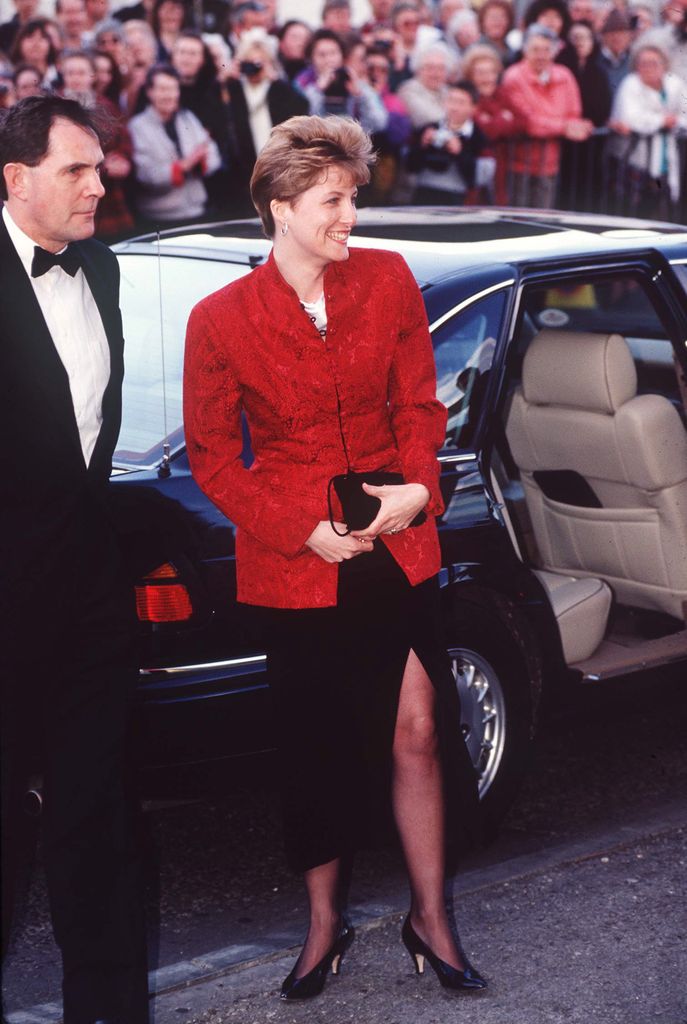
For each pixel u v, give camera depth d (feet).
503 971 13.65
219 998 13.25
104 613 11.92
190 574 13.89
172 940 14.56
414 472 12.44
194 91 32.96
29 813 13.34
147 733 13.85
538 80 37.27
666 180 40.01
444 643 13.11
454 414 16.20
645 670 17.98
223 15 34.83
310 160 11.59
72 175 11.15
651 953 14.01
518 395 19.52
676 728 20.11
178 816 17.42
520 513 19.71
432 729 13.02
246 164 33.86
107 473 12.07
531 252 17.31
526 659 16.61
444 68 36.14
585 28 38.09
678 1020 12.80
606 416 18.35
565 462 19.04
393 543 12.46
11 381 11.22
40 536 11.43
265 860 16.42
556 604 17.61
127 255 18.45
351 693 12.78
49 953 14.35
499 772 16.37
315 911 13.38
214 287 17.10
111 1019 11.84
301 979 13.23
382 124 35.65
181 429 14.96
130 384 15.98
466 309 16.29
